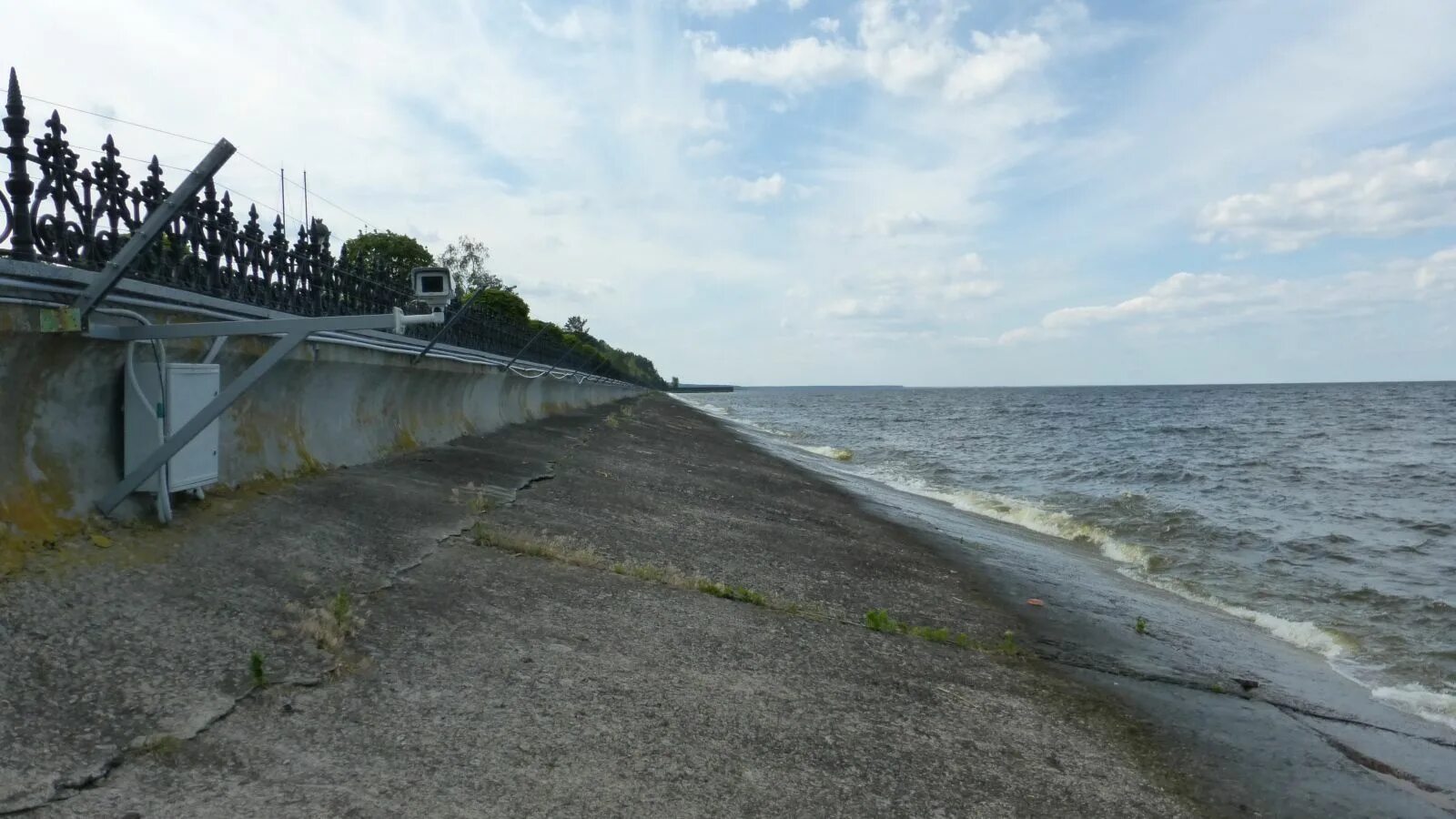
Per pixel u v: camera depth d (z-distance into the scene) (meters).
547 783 4.08
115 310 5.82
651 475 17.55
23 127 5.00
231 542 6.33
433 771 3.99
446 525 8.55
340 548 6.91
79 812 3.21
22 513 5.21
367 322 5.99
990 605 10.11
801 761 4.80
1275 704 7.34
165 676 4.28
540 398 31.70
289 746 3.96
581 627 6.31
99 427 6.12
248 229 8.41
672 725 4.93
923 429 61.22
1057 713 6.44
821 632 7.45
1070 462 33.19
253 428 8.66
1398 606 11.27
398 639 5.39
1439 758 6.42
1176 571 13.46
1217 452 38.62
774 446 40.91
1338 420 66.38
